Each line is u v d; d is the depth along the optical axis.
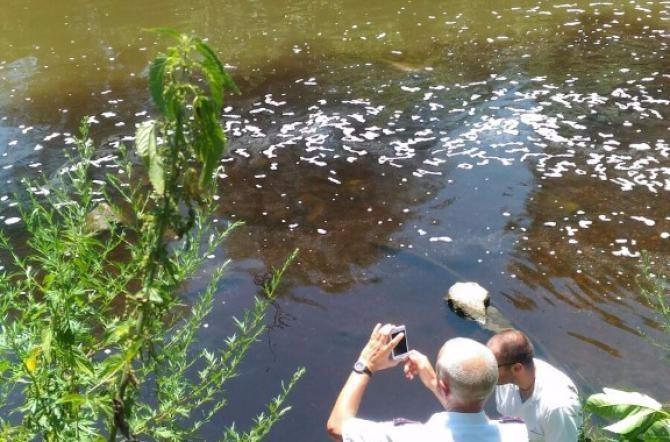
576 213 8.17
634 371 5.94
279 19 15.12
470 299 6.74
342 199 8.68
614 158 9.21
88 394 2.71
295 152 9.79
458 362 3.34
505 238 7.83
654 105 10.50
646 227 7.85
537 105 10.73
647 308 6.68
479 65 12.29
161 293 2.48
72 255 3.00
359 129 10.34
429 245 7.79
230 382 5.95
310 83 11.95
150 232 2.36
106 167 9.54
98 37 14.53
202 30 14.60
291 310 6.83
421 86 11.62
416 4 15.60
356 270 7.42
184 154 2.25
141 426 3.21
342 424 3.69
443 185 8.88
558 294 6.95
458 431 3.35
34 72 12.98
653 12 14.25
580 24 13.85
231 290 7.08
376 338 4.09
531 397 4.25
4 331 2.86
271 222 8.25
